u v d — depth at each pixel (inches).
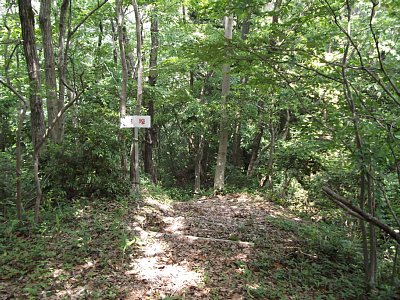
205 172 785.6
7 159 311.3
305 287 188.1
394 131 168.9
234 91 510.6
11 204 275.3
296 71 214.5
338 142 181.2
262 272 204.4
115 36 526.0
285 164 402.0
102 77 480.1
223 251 232.5
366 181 191.9
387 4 182.7
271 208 398.3
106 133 334.3
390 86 173.6
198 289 177.0
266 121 509.4
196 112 544.4
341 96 196.7
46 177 310.0
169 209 360.2
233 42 192.5
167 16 484.7
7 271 179.2
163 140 868.0
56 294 162.6
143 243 231.9
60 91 362.9
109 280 179.5
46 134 233.3
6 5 363.3
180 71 522.6
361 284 186.7
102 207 299.9
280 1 246.5
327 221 353.1
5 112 421.4
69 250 209.3
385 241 240.1
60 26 362.6
